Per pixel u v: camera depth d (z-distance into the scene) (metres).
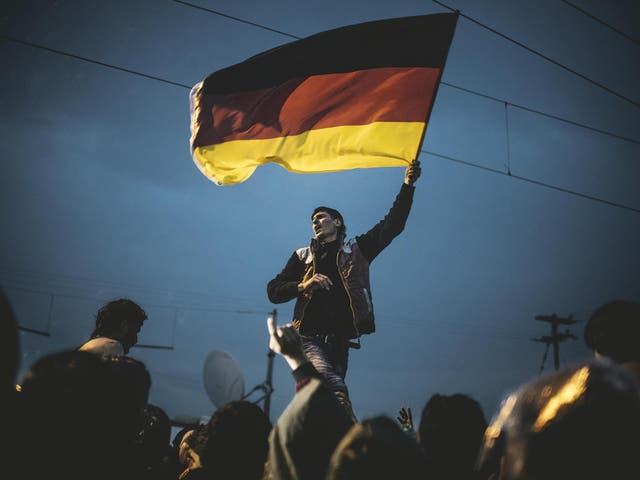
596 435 1.68
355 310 5.27
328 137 6.19
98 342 4.23
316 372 2.83
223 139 6.34
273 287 5.52
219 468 2.77
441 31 6.29
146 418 3.95
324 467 2.38
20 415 2.05
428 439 2.52
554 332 35.25
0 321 1.80
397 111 6.11
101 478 2.11
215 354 13.38
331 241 5.57
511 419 1.87
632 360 2.64
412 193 5.68
